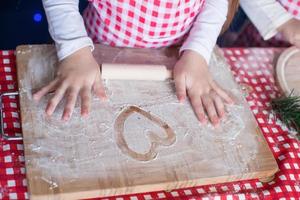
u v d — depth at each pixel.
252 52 0.94
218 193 0.69
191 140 0.71
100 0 0.83
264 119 0.82
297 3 1.05
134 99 0.74
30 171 0.61
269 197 0.71
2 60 0.78
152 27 0.83
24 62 0.75
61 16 0.79
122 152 0.66
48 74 0.75
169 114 0.73
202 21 0.88
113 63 0.79
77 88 0.72
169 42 0.88
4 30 1.39
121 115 0.71
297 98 0.85
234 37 1.24
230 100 0.79
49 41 1.26
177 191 0.68
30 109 0.69
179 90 0.77
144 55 0.83
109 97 0.73
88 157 0.64
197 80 0.79
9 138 0.67
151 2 0.79
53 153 0.64
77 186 0.61
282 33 1.04
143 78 0.77
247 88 0.86
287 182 0.73
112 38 0.87
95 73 0.74
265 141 0.74
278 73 0.90
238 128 0.75
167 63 0.83
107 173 0.63
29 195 0.60
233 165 0.70
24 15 1.43
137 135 0.69
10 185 0.63
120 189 0.63
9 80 0.75
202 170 0.68
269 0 1.05
